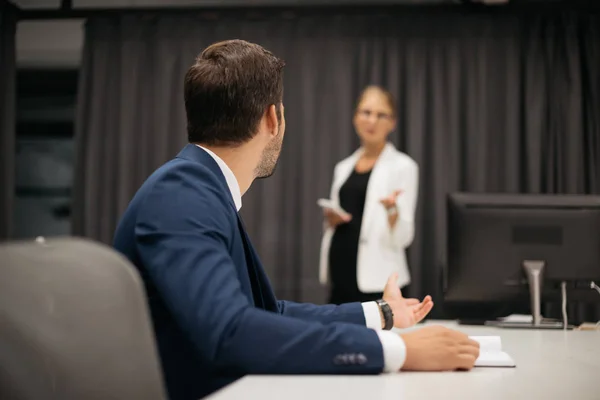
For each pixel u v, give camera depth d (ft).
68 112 15.93
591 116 13.04
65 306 1.81
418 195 13.07
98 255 1.95
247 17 13.38
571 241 6.50
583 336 5.52
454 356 3.32
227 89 3.68
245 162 3.82
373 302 4.35
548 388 3.04
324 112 13.29
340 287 11.30
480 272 6.53
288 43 13.44
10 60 13.41
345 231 11.37
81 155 13.69
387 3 13.37
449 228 6.71
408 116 13.21
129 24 13.65
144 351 1.96
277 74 3.87
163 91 13.50
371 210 11.32
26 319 1.75
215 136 3.74
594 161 12.97
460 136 13.32
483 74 13.20
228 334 2.89
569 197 6.64
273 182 13.21
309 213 13.08
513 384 3.12
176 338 3.38
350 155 13.17
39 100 15.92
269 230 13.15
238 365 2.92
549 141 13.15
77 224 13.67
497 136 13.23
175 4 14.17
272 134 3.87
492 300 6.57
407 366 3.24
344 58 13.32
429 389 2.88
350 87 13.26
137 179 13.60
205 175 3.43
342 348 3.06
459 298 6.62
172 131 13.53
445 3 13.19
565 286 6.54
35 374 1.73
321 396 2.66
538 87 13.12
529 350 4.58
